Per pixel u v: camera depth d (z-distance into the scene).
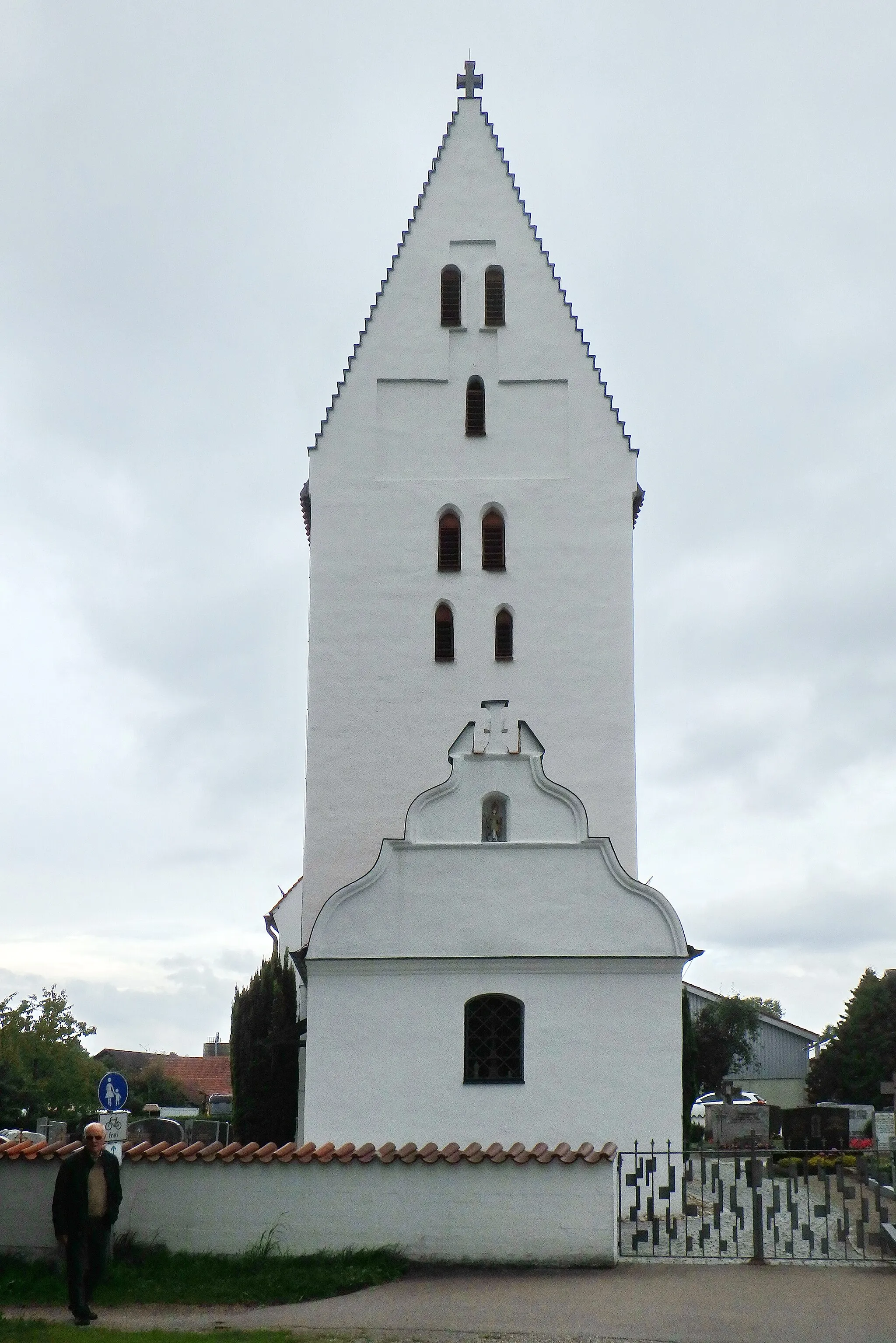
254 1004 39.03
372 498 39.59
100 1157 20.17
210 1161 22.73
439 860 29.00
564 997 28.34
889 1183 29.94
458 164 41.59
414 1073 28.00
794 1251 23.28
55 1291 21.33
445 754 38.03
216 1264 22.08
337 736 38.16
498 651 38.81
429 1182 22.39
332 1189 22.50
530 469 39.75
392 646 38.72
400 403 40.16
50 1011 68.88
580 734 38.19
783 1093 81.25
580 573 39.12
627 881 28.77
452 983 28.44
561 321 40.59
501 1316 18.58
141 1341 17.14
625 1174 27.20
